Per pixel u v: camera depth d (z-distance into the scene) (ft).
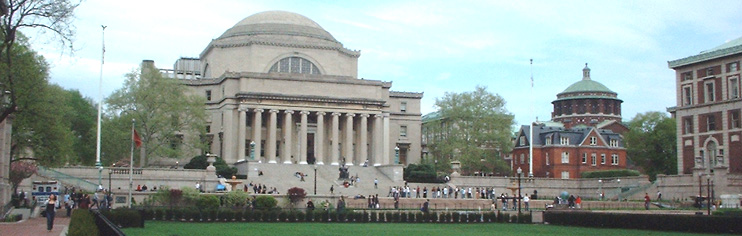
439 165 458.09
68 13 170.40
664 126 492.54
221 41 469.16
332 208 263.29
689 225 197.57
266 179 376.07
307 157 456.45
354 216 242.37
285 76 438.81
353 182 381.40
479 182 400.47
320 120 438.81
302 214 236.84
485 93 464.24
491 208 314.76
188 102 393.91
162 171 342.23
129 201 258.57
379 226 219.20
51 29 169.78
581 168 500.33
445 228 214.90
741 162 359.46
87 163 426.10
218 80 449.48
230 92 433.48
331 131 447.01
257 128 428.15
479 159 443.32
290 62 466.29
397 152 422.82
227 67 464.65
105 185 332.19
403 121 489.67
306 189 361.51
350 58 489.26
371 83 455.63
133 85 383.65
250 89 431.43
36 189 259.19
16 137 267.39
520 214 247.50
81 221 109.60
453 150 448.65
